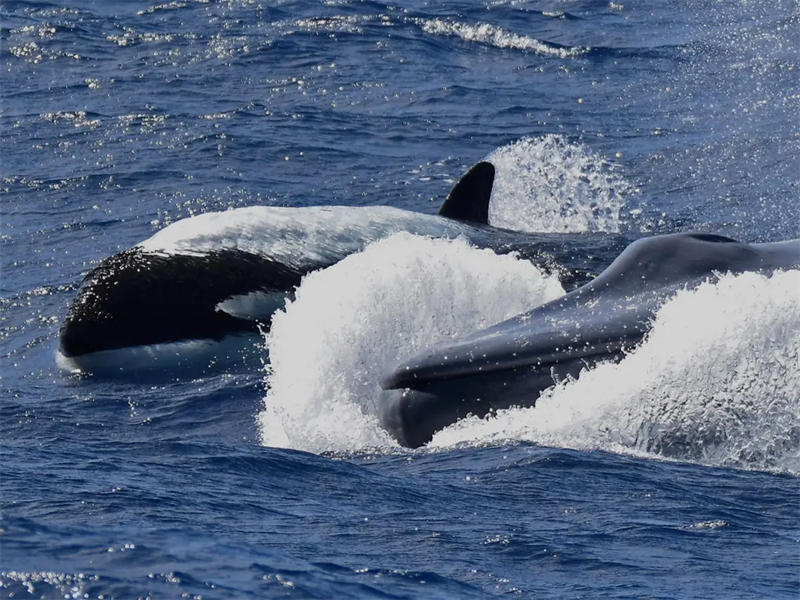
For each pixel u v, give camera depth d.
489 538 25.12
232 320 51.72
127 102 96.56
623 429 32.44
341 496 28.17
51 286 58.69
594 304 33.97
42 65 108.69
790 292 32.22
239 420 40.19
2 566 19.73
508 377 33.00
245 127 88.88
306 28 121.94
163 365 49.12
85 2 134.50
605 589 22.59
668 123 93.56
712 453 32.03
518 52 118.19
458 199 59.22
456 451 31.95
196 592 19.16
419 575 22.30
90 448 33.44
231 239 53.28
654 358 32.44
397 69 108.81
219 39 117.56
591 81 108.12
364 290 37.56
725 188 75.81
